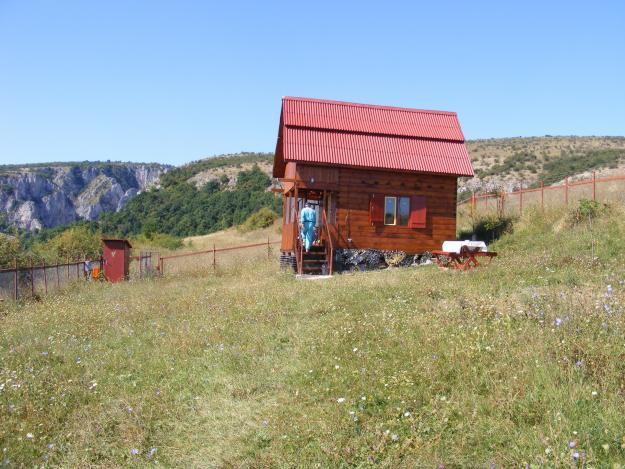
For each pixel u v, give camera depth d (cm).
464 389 655
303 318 1173
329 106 2258
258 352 939
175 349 995
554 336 740
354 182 2138
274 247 3234
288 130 2112
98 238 4362
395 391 679
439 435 563
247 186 9756
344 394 701
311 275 2020
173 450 633
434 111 2375
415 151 2189
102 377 882
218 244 4481
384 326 955
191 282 2220
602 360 646
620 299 896
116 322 1309
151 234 5481
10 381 841
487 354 734
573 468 455
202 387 807
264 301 1372
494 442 536
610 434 502
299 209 2503
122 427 685
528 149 8675
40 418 719
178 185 10912
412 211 2166
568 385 597
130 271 2841
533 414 566
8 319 1523
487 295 1093
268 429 645
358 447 573
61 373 905
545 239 1905
